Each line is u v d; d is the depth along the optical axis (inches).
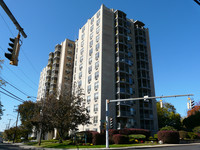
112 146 973.2
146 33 2165.4
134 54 1943.9
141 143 1183.6
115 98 1611.7
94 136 1124.5
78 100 1275.8
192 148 822.5
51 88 2443.4
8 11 271.7
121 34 1823.3
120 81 1630.2
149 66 1990.7
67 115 1148.5
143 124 1658.5
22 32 309.7
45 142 1483.8
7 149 1027.9
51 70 2795.3
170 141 1132.5
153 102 1831.9
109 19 1878.7
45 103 1227.2
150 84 1900.8
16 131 2373.3
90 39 1945.1
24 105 2108.8
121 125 1493.6
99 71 1649.9
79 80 1956.2
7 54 288.7
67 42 2524.6
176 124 2322.8
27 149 1088.2
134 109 1694.1
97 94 1589.6
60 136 1289.4
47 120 1201.4
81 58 2037.4
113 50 1775.3
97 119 1497.3
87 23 2094.0
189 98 758.5
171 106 2522.1
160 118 2377.0
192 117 1921.8
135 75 1854.1
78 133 1259.8
